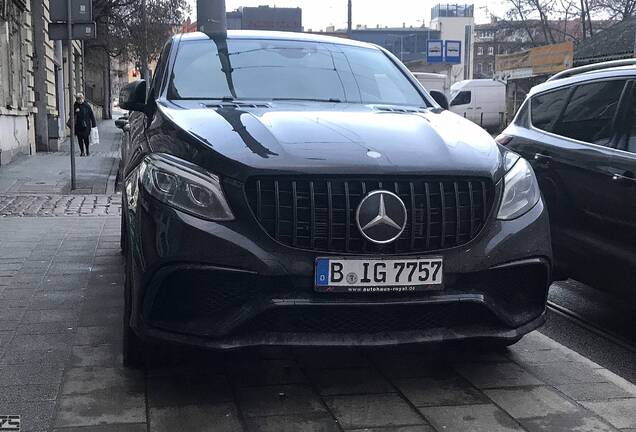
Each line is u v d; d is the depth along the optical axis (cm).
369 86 475
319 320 318
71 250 673
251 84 450
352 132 353
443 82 3059
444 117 420
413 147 341
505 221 342
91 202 1046
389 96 472
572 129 523
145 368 373
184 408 328
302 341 312
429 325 332
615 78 497
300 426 313
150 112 430
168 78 448
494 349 411
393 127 369
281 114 381
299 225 313
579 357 407
